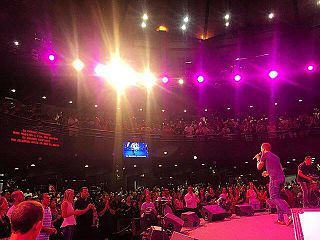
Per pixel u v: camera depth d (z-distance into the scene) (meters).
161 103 28.41
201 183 27.00
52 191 17.11
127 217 12.54
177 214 12.91
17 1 20.47
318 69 23.19
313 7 25.92
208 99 28.56
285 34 27.20
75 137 20.94
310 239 2.99
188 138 24.56
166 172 27.98
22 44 20.50
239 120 25.56
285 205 7.12
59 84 22.92
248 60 27.89
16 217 2.42
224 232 6.95
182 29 30.20
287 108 27.53
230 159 24.58
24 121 18.02
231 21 29.73
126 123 23.95
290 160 25.39
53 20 23.23
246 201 14.65
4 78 20.36
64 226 7.59
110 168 25.03
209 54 29.67
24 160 18.66
